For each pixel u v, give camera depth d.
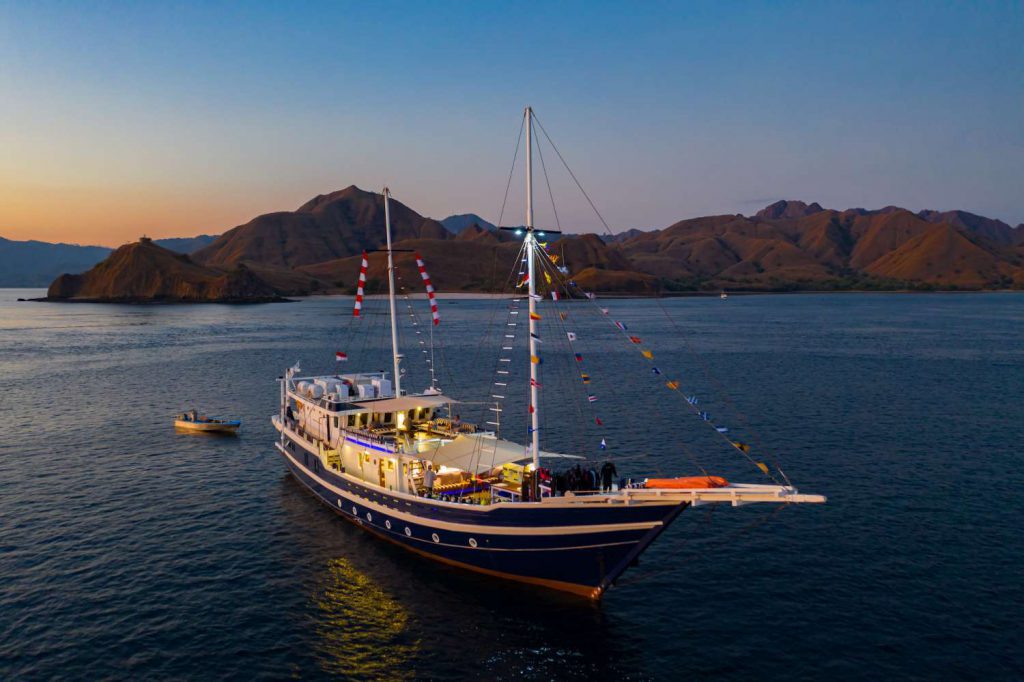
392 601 30.25
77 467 53.59
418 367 115.38
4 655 25.94
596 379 98.69
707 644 26.50
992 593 30.33
